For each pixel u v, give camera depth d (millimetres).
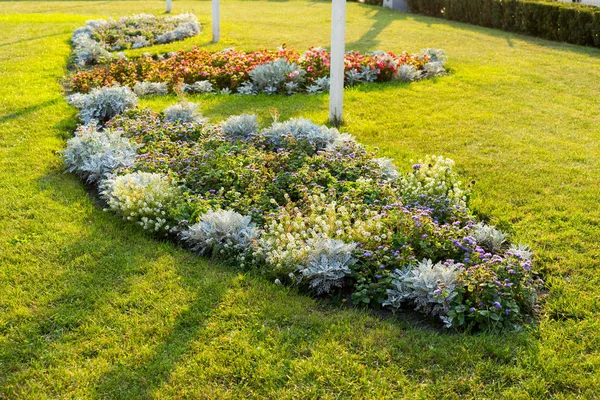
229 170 5699
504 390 3258
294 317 3904
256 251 4520
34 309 4008
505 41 13695
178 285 4277
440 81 9875
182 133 6914
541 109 8336
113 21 15078
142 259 4613
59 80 10281
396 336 3738
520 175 6062
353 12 19312
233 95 9273
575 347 3574
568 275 4363
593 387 3260
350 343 3650
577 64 11055
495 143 6992
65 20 16844
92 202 5715
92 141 6398
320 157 5926
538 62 11258
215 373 3412
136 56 11961
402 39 14039
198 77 9758
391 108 8430
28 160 6570
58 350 3617
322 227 4648
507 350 3533
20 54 11828
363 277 4184
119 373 3414
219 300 4098
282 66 9453
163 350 3607
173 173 5738
